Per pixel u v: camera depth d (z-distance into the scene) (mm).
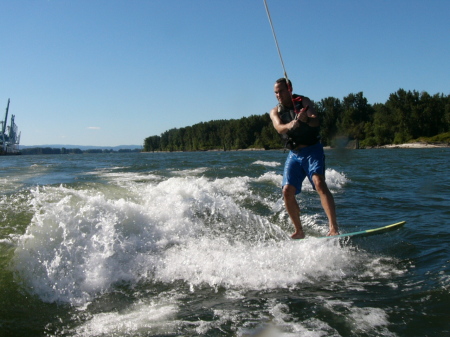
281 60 4535
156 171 11820
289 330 2553
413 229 5035
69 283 3297
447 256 3932
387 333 2484
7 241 3908
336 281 3404
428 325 2566
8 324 2703
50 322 2756
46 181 8836
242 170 11844
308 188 8492
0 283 3184
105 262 3613
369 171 13828
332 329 2553
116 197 5727
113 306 3000
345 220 5676
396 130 74062
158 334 2555
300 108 4484
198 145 134375
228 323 2674
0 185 7801
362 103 60188
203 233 4641
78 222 4020
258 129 112812
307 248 4141
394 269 3662
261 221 5336
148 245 4117
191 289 3285
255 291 3229
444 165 17703
